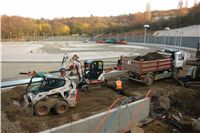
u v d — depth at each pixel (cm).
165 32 6725
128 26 9688
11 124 731
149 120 971
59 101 967
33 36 9525
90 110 1018
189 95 1277
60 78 1009
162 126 933
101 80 1382
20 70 1917
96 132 776
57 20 13000
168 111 1102
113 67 2069
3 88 1289
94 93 1305
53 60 2561
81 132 730
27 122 804
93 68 1366
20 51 3772
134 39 7419
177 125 938
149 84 1487
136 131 846
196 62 1622
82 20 13488
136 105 917
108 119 808
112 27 10325
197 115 1077
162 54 1708
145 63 1434
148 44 6281
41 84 988
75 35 10794
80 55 3172
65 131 689
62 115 959
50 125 831
